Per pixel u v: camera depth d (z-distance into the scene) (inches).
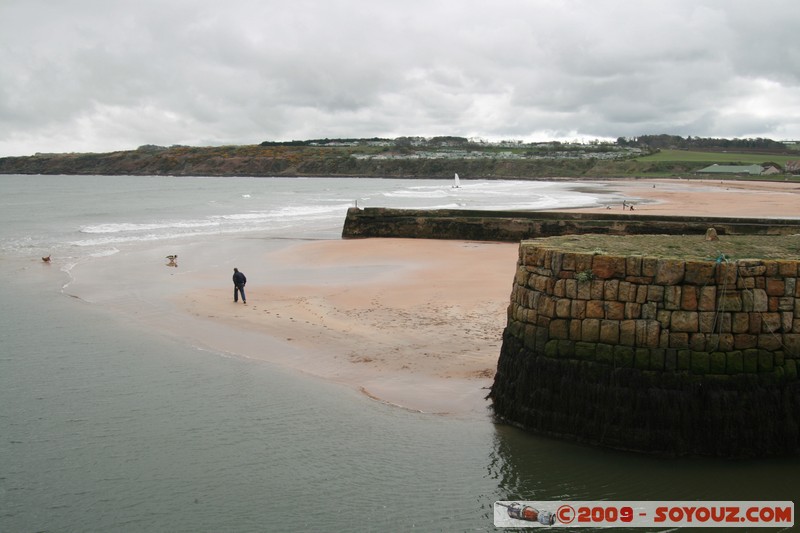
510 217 1549.0
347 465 444.5
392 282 1000.2
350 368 625.0
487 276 1025.5
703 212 2081.7
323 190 4891.7
